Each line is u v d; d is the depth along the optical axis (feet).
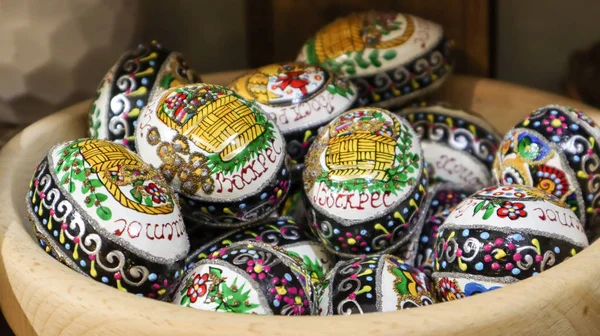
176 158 1.16
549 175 1.25
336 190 1.19
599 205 1.26
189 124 1.17
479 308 0.96
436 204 1.33
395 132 1.22
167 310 0.96
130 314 0.96
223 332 0.93
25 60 1.42
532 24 1.74
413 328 0.93
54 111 1.50
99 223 1.06
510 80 1.79
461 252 1.11
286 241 1.24
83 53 1.48
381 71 1.44
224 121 1.17
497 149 1.41
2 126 1.50
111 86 1.31
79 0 1.43
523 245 1.09
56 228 1.07
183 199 1.18
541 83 1.77
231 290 1.08
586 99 1.70
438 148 1.44
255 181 1.17
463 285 1.11
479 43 1.70
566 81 1.74
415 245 1.27
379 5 1.71
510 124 1.55
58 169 1.10
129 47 1.59
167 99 1.20
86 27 1.46
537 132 1.27
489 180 1.44
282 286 1.09
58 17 1.41
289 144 1.30
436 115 1.46
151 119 1.19
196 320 0.94
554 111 1.28
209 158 1.16
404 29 1.47
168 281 1.09
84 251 1.06
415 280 1.14
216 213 1.20
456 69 1.73
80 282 1.01
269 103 1.30
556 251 1.10
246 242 1.15
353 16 1.52
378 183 1.18
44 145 1.35
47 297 1.01
